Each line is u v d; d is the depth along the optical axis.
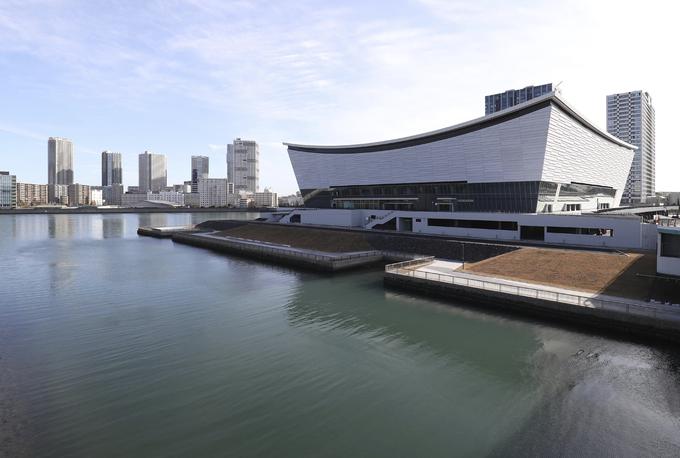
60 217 196.88
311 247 69.31
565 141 71.06
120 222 164.75
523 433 17.56
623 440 16.97
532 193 67.25
